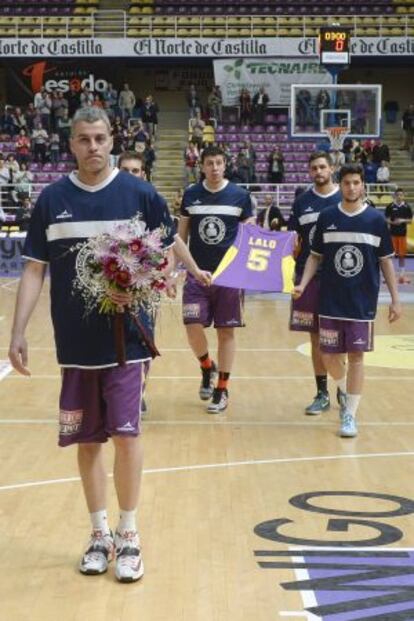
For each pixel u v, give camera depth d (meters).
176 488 5.75
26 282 4.39
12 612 3.95
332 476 6.06
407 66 33.75
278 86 30.44
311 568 4.40
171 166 30.27
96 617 3.89
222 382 8.06
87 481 4.46
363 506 5.40
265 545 4.72
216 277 7.61
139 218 4.32
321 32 24.61
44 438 7.06
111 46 30.77
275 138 29.67
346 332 7.13
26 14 32.38
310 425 7.61
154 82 33.97
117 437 4.30
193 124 28.48
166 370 10.08
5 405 8.28
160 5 32.50
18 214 22.52
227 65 30.44
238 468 6.24
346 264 7.07
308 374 9.89
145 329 4.32
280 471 6.18
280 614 3.89
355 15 32.00
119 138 27.08
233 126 30.06
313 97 25.22
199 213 8.00
